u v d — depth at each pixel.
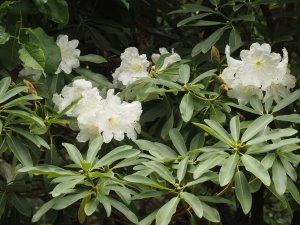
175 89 1.15
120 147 1.00
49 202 0.95
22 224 1.32
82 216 1.00
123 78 1.25
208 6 1.55
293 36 1.47
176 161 1.02
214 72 1.21
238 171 0.97
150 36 1.73
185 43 1.59
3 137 1.12
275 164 0.98
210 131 0.96
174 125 1.25
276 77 1.14
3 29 1.17
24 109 1.17
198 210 0.90
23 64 1.26
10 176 1.26
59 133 1.28
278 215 2.03
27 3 1.21
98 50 1.58
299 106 1.49
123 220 1.38
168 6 1.66
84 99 1.10
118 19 1.58
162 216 0.90
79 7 1.51
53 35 1.47
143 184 1.00
